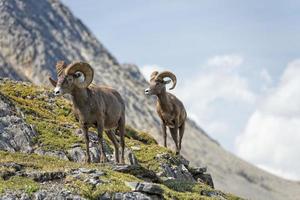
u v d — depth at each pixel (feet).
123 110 207.00
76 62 184.34
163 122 246.68
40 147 219.00
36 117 246.88
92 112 190.08
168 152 242.17
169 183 197.36
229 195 215.51
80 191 157.99
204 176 245.04
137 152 241.35
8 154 187.83
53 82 190.29
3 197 150.10
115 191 160.56
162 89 238.68
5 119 223.51
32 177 163.73
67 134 236.02
